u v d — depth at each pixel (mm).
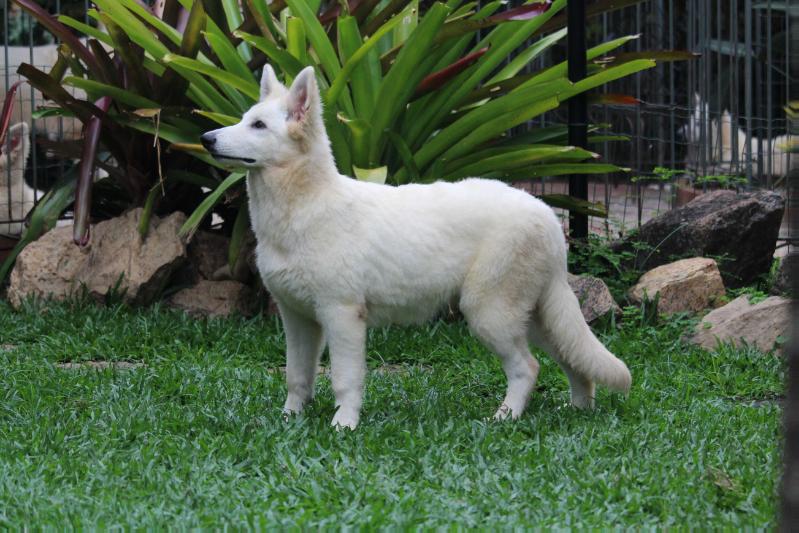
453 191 5500
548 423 5387
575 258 8328
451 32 7691
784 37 12102
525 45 12180
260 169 5219
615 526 4047
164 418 5414
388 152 8391
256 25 8125
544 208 5516
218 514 4090
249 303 8328
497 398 6133
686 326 7543
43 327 7637
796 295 2754
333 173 5301
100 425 5273
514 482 4492
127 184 8969
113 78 8414
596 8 8391
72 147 9016
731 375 6590
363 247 5227
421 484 4469
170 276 8406
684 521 4105
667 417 5586
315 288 5227
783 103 12070
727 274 8469
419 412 5578
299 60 7488
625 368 5492
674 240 8539
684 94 13664
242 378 6375
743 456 4863
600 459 4781
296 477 4520
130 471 4613
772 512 4105
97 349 7137
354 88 7801
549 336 5652
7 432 5191
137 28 7969
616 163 11938
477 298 5430
